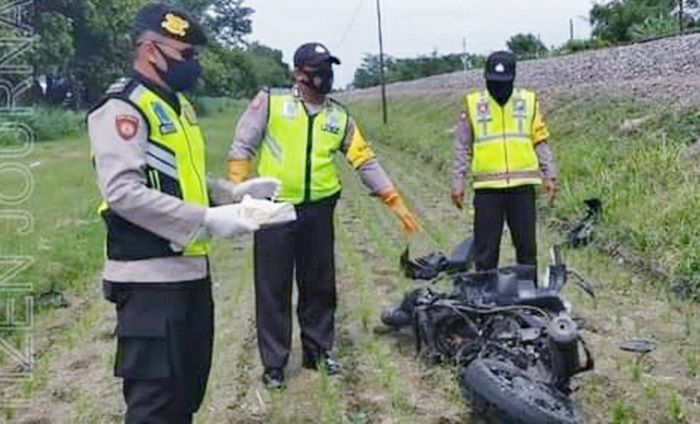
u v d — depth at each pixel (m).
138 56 3.38
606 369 5.96
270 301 5.75
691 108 12.89
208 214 3.23
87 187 15.45
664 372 5.93
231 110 64.69
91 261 9.52
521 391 4.48
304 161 5.74
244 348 6.69
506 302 5.45
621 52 22.69
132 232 3.36
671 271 7.95
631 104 15.32
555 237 10.19
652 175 10.73
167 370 3.38
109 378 6.10
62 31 38.66
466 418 5.21
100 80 45.19
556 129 16.61
